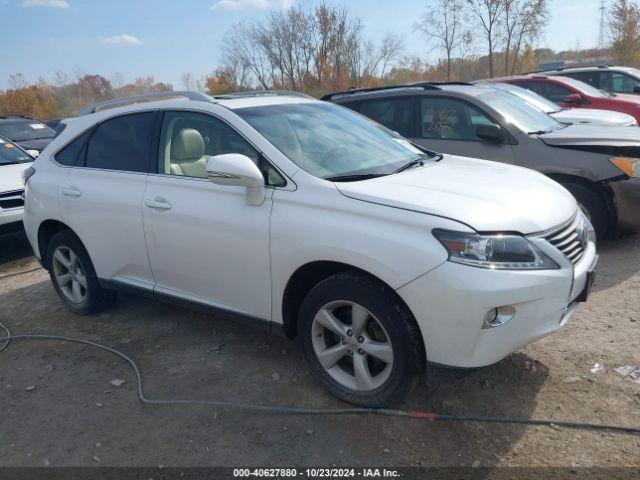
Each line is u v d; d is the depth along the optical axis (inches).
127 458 118.8
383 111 270.7
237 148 144.6
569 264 116.6
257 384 142.6
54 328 186.1
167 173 157.2
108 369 155.9
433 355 114.0
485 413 124.6
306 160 137.9
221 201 141.6
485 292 107.1
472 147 240.7
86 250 181.3
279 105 161.0
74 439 126.3
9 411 139.2
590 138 217.2
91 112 189.8
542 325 113.7
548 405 125.8
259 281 136.8
